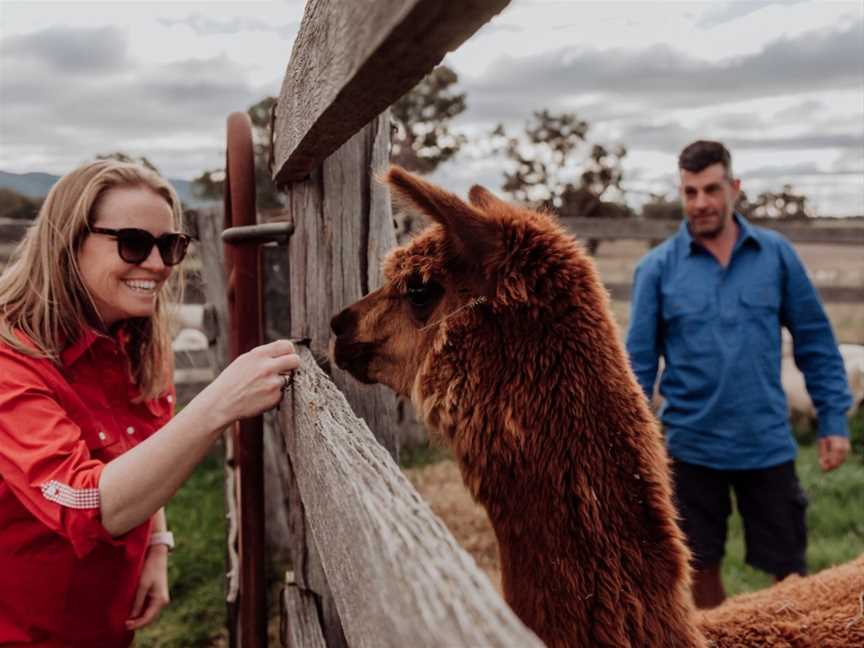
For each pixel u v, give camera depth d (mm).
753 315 3410
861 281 10953
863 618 2109
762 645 2082
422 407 1979
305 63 1430
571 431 1760
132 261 1896
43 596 1800
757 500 3482
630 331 3662
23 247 1882
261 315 2398
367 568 775
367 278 2061
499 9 696
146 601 2287
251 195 2342
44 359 1765
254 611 2254
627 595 1643
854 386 7387
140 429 2055
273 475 4988
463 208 1876
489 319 1887
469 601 572
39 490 1511
